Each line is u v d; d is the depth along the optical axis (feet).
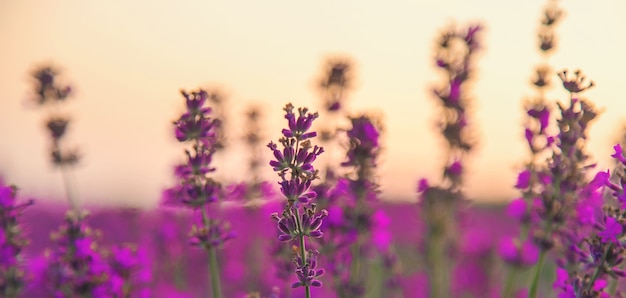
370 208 1.73
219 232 1.62
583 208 1.59
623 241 1.45
